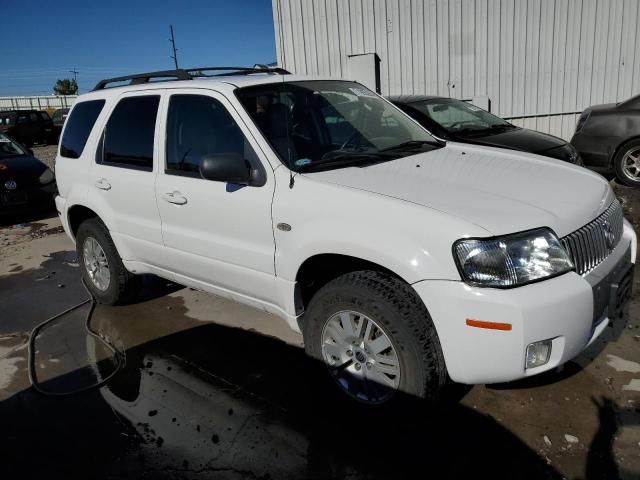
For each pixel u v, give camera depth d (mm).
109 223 4281
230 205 3266
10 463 2801
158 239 3877
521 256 2404
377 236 2609
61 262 6309
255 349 3830
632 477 2404
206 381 3457
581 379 3143
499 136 7027
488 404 2990
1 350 4109
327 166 3135
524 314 2326
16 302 5117
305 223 2889
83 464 2762
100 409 3230
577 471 2471
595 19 10688
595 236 2754
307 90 3742
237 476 2598
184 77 3924
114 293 4582
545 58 11031
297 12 11750
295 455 2715
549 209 2650
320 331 2988
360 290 2725
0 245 7281
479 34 11094
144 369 3660
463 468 2545
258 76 3768
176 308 4648
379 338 2746
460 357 2475
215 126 3459
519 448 2646
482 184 2877
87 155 4469
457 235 2418
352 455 2686
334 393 3021
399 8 11250
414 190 2752
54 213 9164
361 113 3846
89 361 3840
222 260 3436
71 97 43688
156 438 2918
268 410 3098
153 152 3836
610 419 2791
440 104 7715
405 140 3783
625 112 7582
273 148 3152
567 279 2461
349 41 11641
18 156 9305
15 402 3373
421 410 2693
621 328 3623
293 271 2992
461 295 2395
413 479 2502
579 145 8031
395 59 11531
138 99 4066
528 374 2439
